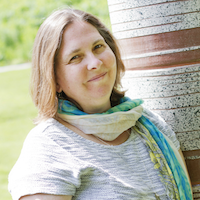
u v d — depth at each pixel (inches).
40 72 64.9
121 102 74.4
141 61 74.3
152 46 72.4
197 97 72.0
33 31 464.4
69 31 61.6
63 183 56.7
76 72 61.6
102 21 71.0
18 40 478.6
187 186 69.4
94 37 62.7
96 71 62.0
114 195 59.6
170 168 68.3
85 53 62.0
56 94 66.1
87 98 64.2
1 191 160.7
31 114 283.1
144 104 75.8
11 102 319.6
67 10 64.7
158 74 72.4
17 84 373.1
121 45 75.8
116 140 66.9
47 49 61.9
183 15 69.7
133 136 68.7
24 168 57.2
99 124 63.8
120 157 63.6
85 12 65.8
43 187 55.1
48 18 64.4
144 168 65.7
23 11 470.0
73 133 63.1
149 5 70.5
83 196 60.0
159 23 70.7
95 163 60.6
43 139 60.6
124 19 73.9
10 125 262.1
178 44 71.0
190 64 71.4
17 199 55.3
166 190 65.2
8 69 450.0
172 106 73.2
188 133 74.1
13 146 220.1
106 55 63.6
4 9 474.6
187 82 71.5
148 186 64.3
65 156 59.6
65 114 65.7
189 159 75.8
